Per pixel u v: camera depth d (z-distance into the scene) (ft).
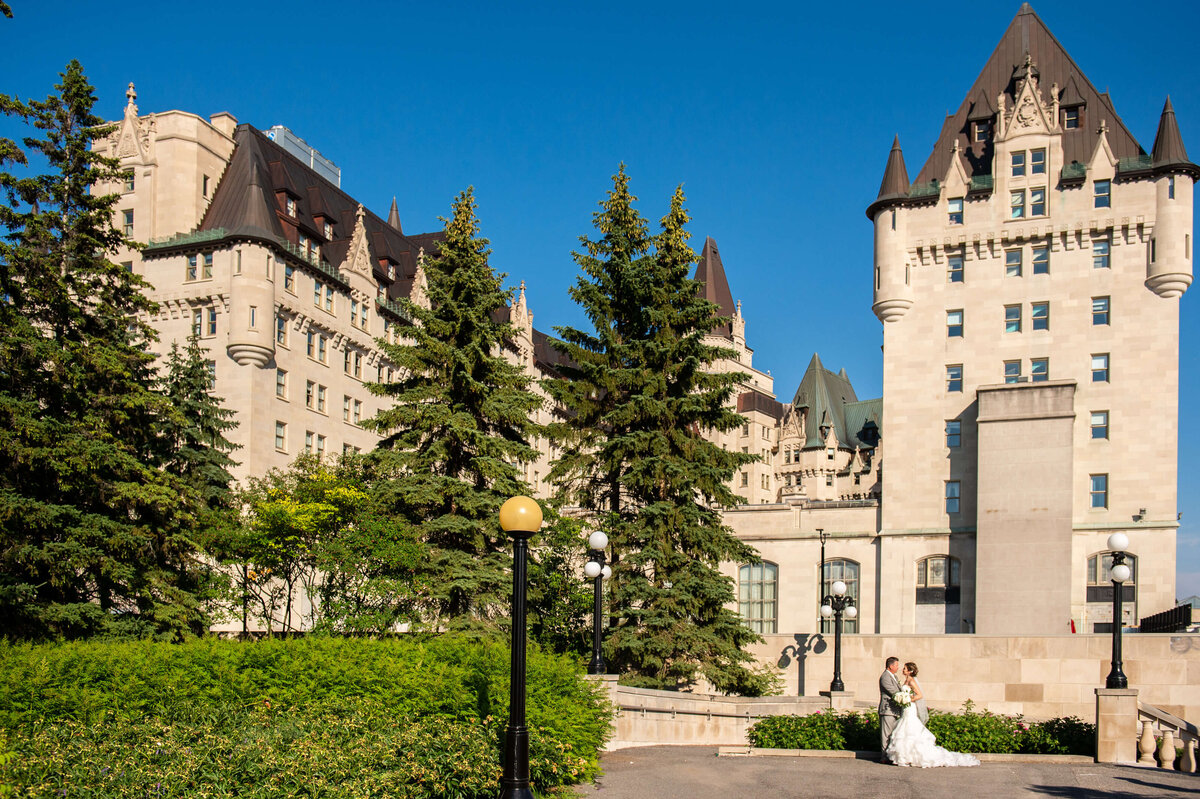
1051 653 109.09
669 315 122.42
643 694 91.61
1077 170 181.47
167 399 112.88
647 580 115.65
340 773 51.93
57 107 115.65
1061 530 166.09
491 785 54.70
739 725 96.84
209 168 215.92
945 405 184.03
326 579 127.95
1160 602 166.20
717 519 121.08
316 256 227.40
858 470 396.98
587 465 121.60
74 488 102.68
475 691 65.82
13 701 58.90
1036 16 200.03
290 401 208.64
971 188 187.01
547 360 313.94
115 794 47.14
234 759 52.31
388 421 118.42
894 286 188.65
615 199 125.59
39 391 104.63
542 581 121.39
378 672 67.82
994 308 184.14
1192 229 175.73
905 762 72.59
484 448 116.37
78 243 112.98
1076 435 175.63
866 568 182.19
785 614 184.65
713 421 123.75
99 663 62.69
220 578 124.06
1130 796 59.62
